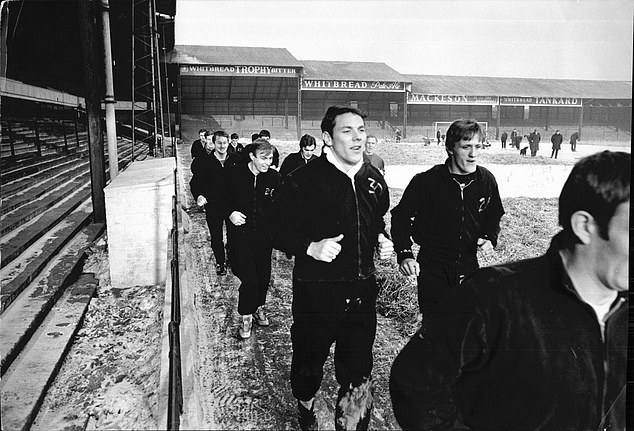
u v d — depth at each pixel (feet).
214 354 10.37
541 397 6.18
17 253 15.25
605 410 6.39
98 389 9.83
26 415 8.54
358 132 8.09
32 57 37.91
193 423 6.27
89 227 20.58
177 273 8.10
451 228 8.93
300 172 8.35
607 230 6.13
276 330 11.44
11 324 11.43
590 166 6.21
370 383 8.39
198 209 22.63
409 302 10.30
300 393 8.37
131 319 13.08
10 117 34.94
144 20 30.04
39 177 27.45
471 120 8.76
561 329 6.21
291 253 8.43
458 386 6.30
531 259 6.36
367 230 8.29
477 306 6.19
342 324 8.40
